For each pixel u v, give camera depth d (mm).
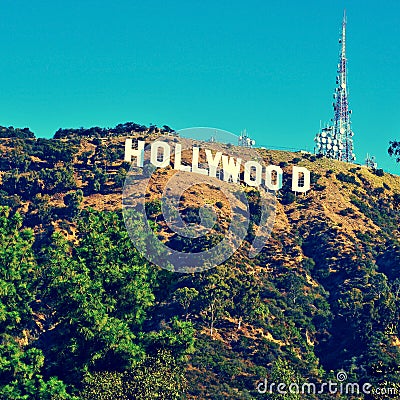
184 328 112500
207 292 135750
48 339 123062
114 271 117062
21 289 114438
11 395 95188
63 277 113750
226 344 128625
